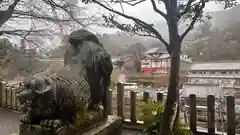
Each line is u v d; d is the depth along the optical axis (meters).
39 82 2.28
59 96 2.32
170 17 2.73
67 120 2.48
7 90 6.16
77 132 2.61
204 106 3.84
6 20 4.49
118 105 4.53
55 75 2.46
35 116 2.43
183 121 3.53
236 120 3.61
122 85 4.48
